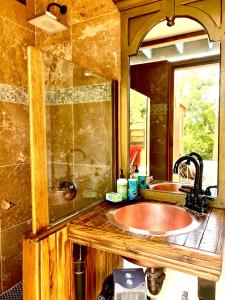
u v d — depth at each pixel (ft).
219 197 3.90
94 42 4.89
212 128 3.96
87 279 4.28
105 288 3.93
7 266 5.41
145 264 3.15
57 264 3.35
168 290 4.29
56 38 5.43
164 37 4.24
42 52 3.38
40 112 3.32
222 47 3.77
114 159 4.66
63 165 3.86
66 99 4.11
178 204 4.16
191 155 4.16
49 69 3.59
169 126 4.32
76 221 3.46
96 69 4.90
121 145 4.70
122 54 4.55
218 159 3.90
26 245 3.11
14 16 5.36
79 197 4.18
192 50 4.05
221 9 3.75
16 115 5.53
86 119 4.61
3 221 5.30
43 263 3.12
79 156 4.32
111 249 2.99
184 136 4.22
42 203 3.30
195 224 3.25
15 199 5.56
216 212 3.73
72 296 3.70
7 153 5.33
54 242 3.27
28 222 5.90
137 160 4.62
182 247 2.60
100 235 3.06
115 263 5.41
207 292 2.93
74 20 5.11
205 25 3.87
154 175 4.50
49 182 3.52
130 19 4.44
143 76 4.44
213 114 3.94
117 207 4.09
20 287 5.57
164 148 4.40
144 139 4.53
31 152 3.17
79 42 5.08
